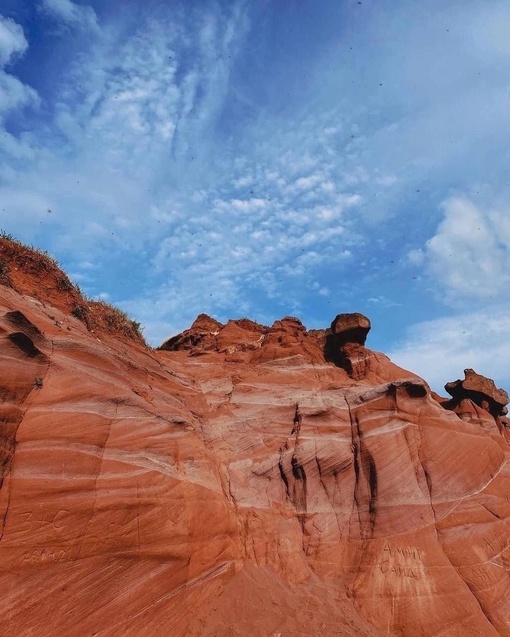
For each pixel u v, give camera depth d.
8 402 11.19
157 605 11.30
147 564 11.48
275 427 18.06
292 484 16.69
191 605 11.95
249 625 12.20
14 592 9.42
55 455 11.23
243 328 26.70
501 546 16.44
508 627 14.39
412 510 16.20
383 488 16.44
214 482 14.69
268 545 14.77
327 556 15.29
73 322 15.64
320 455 17.14
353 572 14.95
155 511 12.09
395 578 14.64
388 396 18.69
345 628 13.05
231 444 17.09
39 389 12.03
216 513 13.69
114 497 11.51
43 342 12.97
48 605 9.73
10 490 10.21
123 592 10.86
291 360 21.75
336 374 21.56
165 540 11.95
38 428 11.34
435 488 16.91
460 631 13.94
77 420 12.18
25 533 9.96
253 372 20.75
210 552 12.96
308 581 14.45
